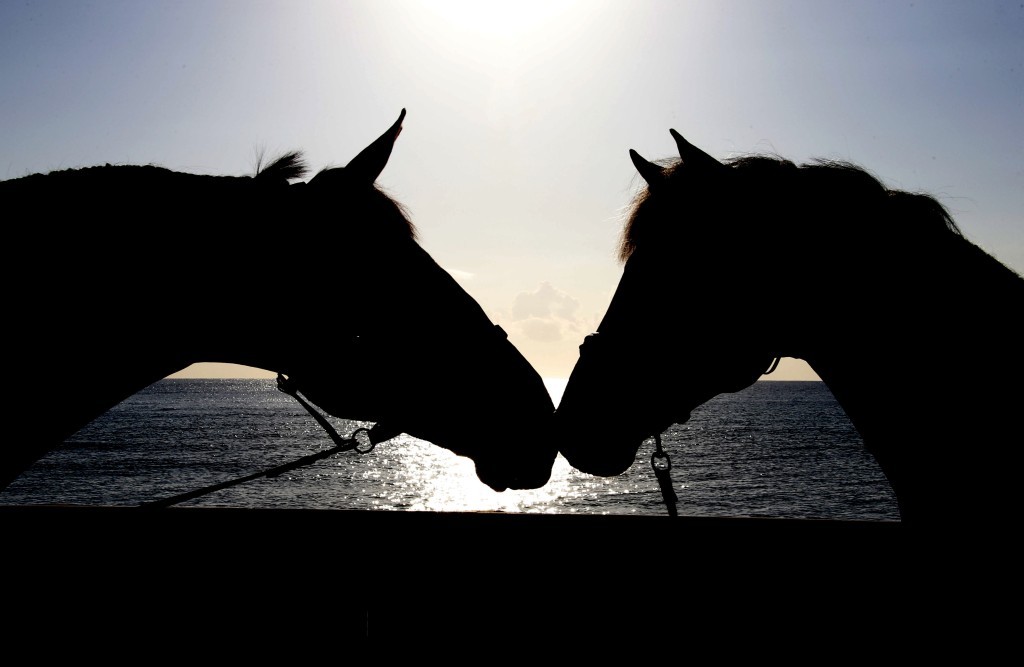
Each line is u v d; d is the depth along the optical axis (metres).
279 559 3.02
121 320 2.46
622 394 2.57
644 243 2.58
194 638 2.96
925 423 2.30
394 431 2.66
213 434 61.72
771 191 2.47
